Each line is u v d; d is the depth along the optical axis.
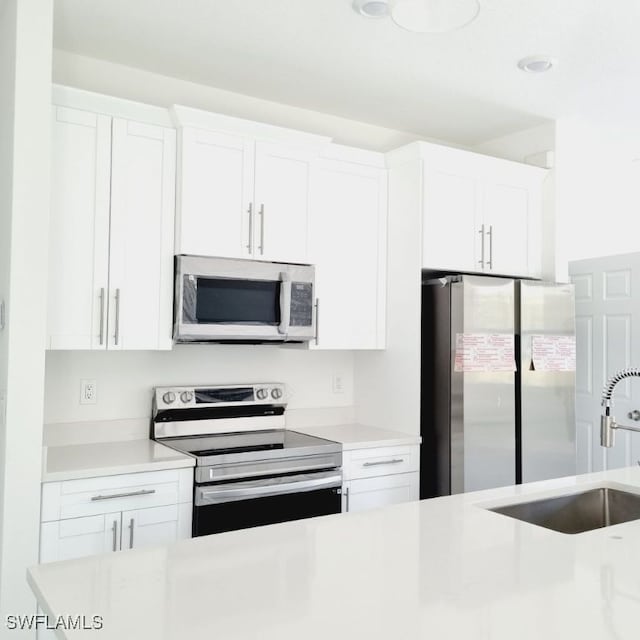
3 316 2.30
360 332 3.38
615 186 4.46
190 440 3.04
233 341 3.01
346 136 3.68
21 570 2.17
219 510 2.64
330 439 3.13
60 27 2.62
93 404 2.96
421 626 1.10
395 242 3.44
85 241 2.60
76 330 2.58
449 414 3.21
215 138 2.87
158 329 2.78
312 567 1.37
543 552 1.49
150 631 1.07
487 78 3.08
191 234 2.80
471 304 3.20
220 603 1.18
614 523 2.22
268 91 3.28
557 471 3.47
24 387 2.17
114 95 2.97
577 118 3.63
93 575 1.31
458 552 1.48
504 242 3.62
